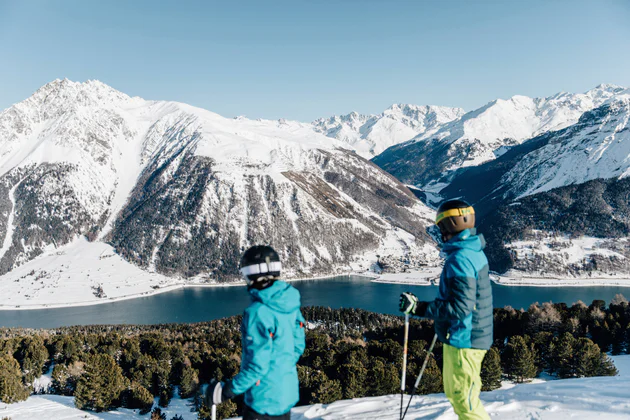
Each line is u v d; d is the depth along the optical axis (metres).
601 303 91.06
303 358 58.81
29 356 67.31
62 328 142.88
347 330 107.38
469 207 5.91
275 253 5.48
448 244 5.91
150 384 55.62
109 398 42.19
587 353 46.97
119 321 179.25
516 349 51.31
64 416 26.22
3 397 33.09
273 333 5.15
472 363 5.87
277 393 5.18
